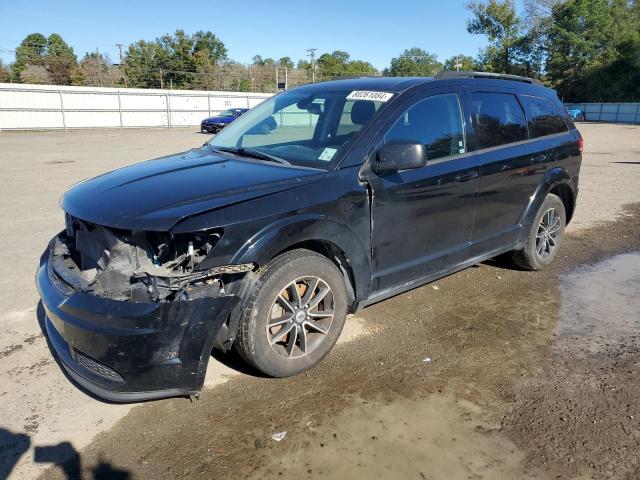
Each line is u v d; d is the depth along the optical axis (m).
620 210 8.62
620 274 5.48
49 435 2.86
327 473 2.57
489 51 65.25
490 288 5.05
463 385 3.35
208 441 2.80
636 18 59.38
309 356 3.43
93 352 2.72
